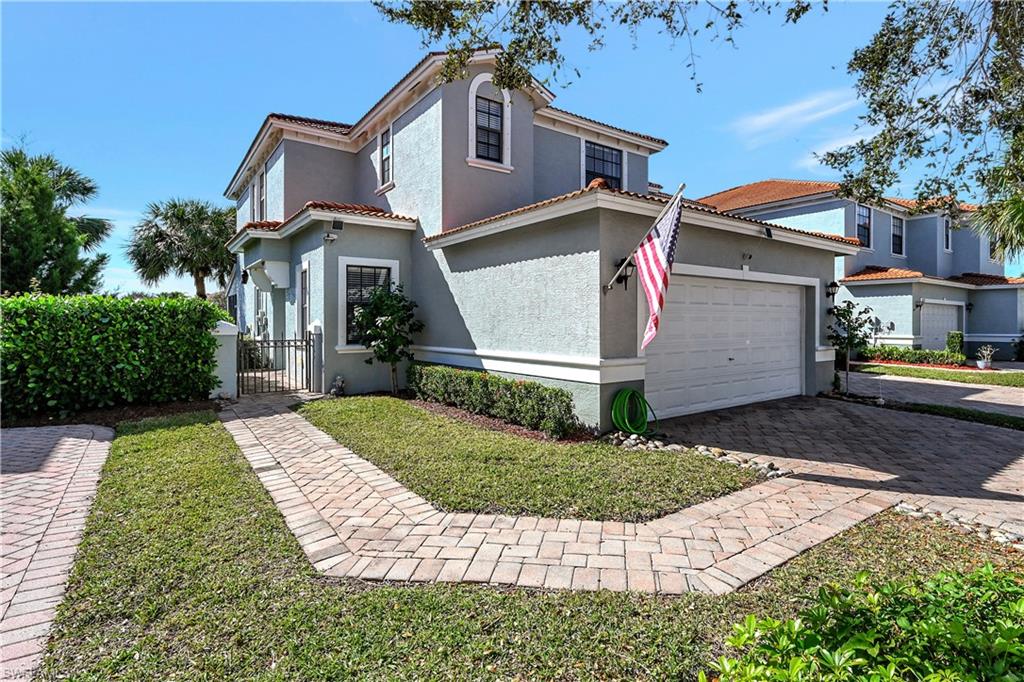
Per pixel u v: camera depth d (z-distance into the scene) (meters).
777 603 3.17
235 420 8.43
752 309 10.19
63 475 5.61
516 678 2.50
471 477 5.47
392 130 12.74
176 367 9.61
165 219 25.98
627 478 5.46
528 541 4.02
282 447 6.77
